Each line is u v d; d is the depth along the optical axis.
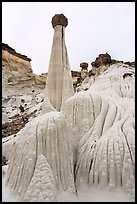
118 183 11.35
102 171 11.70
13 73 55.12
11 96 50.81
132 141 12.37
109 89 19.23
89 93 16.41
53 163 11.51
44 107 19.53
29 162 11.27
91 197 11.27
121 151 11.95
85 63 56.19
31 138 11.93
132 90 19.91
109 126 14.15
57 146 12.00
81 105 15.55
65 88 20.11
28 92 56.06
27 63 60.31
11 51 56.72
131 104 15.86
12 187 11.55
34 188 10.49
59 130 12.32
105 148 12.26
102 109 15.34
